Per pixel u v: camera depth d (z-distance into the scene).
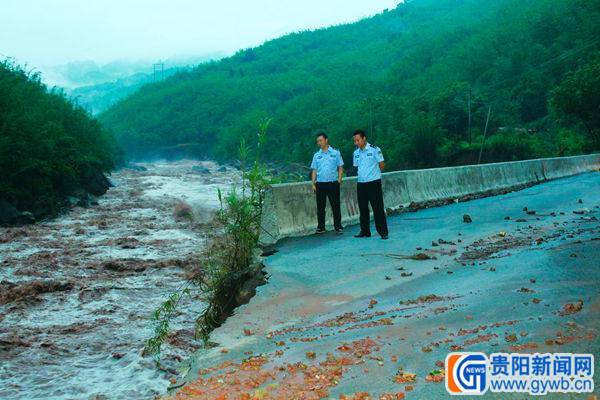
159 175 53.62
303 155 76.31
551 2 94.31
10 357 5.93
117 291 8.98
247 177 9.80
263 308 6.14
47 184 21.39
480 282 6.23
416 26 194.38
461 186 17.00
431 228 10.91
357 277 7.21
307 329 5.27
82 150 29.78
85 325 7.11
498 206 14.01
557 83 65.69
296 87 156.62
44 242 14.80
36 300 8.52
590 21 75.31
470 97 54.66
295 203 10.92
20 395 4.88
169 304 6.55
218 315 6.34
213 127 142.25
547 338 4.15
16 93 23.36
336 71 167.50
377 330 4.87
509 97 69.25
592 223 9.86
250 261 8.37
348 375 3.93
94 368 5.49
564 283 5.64
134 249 13.37
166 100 164.12
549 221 10.75
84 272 10.66
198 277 7.60
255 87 158.75
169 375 5.00
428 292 6.14
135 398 4.54
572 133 46.31
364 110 78.12
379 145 59.72
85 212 22.28
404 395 3.50
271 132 102.69
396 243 9.44
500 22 113.31
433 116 54.31
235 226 8.48
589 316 4.49
